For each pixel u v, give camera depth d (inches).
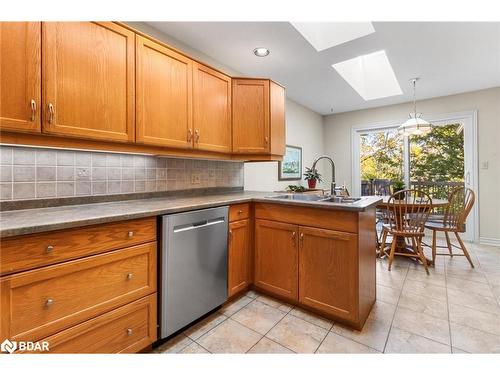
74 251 44.0
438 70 122.0
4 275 36.9
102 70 58.2
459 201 119.3
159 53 70.4
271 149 99.7
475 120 150.6
